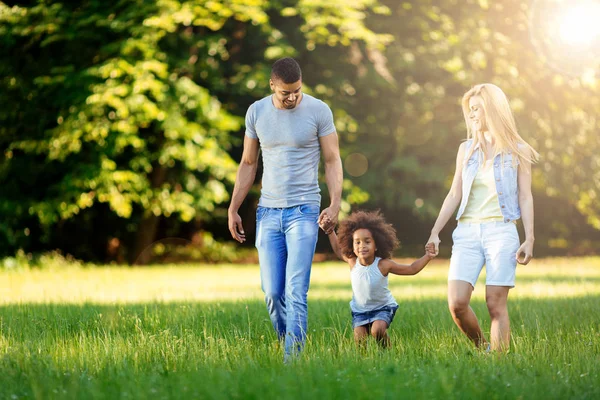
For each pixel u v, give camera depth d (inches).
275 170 438.0
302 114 434.3
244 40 1662.2
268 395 278.8
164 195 1508.4
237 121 1510.8
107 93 1355.8
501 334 422.9
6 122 1499.8
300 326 419.2
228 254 1726.1
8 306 645.3
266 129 438.0
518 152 437.4
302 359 362.9
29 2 1569.9
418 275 1317.7
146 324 508.4
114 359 375.2
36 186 1568.7
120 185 1454.2
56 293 866.8
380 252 452.8
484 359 364.2
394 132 1777.8
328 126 440.5
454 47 1754.4
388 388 289.1
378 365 353.4
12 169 1512.1
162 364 361.7
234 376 317.7
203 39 1518.2
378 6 1657.2
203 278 1186.0
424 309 595.2
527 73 1873.8
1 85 1478.8
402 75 1780.3
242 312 559.8
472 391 289.1
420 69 1743.4
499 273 428.1
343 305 631.2
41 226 1561.3
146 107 1379.2
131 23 1400.1
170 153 1461.6
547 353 381.4
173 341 413.7
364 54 1728.6
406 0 1768.0
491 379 305.9
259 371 327.3
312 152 440.8
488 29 1829.5
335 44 1692.9
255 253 1859.0
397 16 1769.2
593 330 471.2
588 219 2081.7
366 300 456.4
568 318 536.1
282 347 413.1
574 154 1936.5
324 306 623.5
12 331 481.1
